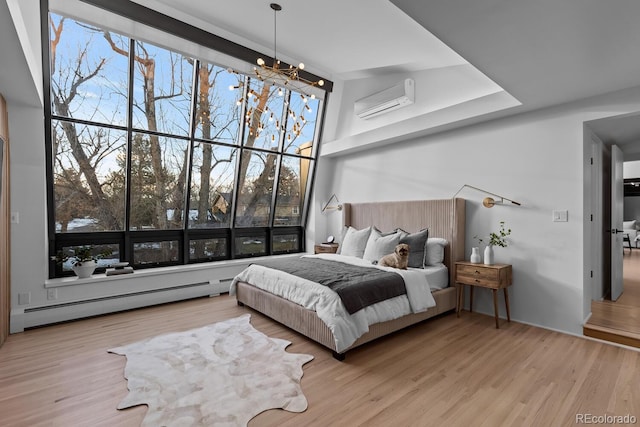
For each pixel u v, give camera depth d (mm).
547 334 3336
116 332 3379
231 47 4309
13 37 2135
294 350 2953
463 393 2248
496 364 2676
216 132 4883
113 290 4035
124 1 3510
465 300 4211
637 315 3572
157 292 4371
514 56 2381
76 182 4020
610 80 2809
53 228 3891
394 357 2812
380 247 4246
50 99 3633
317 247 5965
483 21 1948
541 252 3561
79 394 2223
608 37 2105
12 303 3408
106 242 4344
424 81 4578
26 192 3488
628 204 10820
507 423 1929
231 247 5480
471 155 4172
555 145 3465
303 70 5168
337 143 5711
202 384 2340
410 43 3650
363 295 2975
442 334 3350
